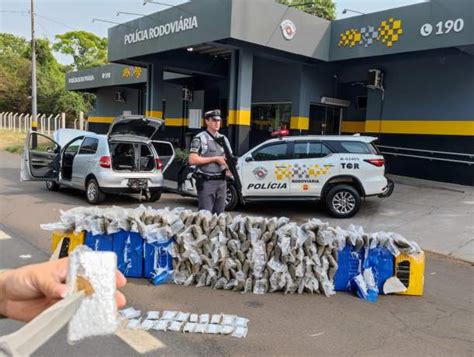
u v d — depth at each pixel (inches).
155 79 603.8
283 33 479.8
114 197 436.1
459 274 227.1
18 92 1664.6
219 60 622.2
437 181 501.7
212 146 215.8
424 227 328.5
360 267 186.7
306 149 371.2
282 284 181.3
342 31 511.2
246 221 188.1
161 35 517.7
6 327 137.6
